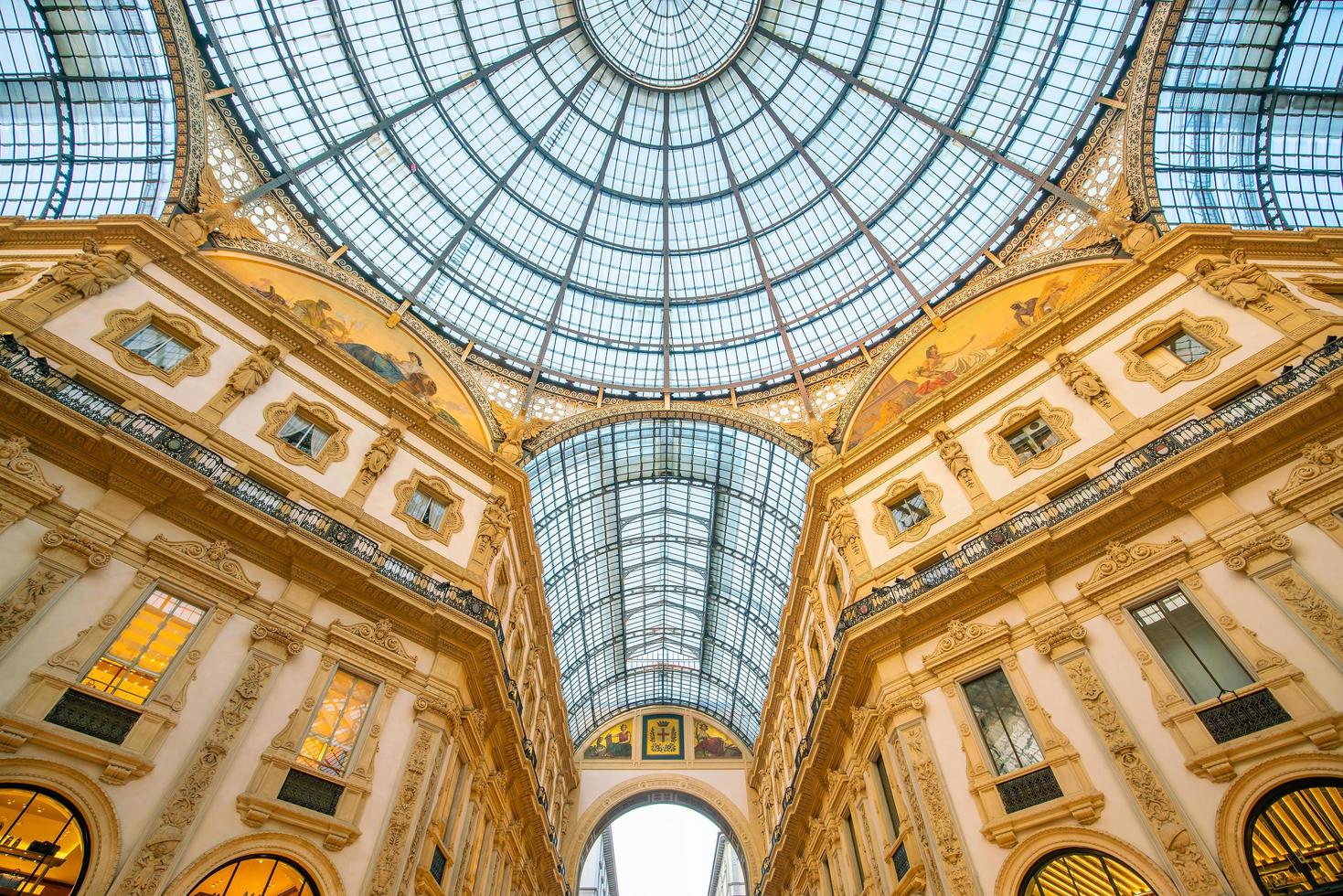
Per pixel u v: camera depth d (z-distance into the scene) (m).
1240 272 15.02
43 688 10.02
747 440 27.94
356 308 21.64
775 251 28.05
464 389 23.28
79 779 9.77
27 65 16.88
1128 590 12.62
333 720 13.02
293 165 21.25
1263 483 12.07
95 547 11.46
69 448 11.95
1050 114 21.41
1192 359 14.87
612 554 35.28
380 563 15.22
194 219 17.59
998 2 21.36
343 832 11.73
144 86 17.73
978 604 14.55
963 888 11.45
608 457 29.36
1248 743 10.07
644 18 26.73
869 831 15.66
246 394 15.70
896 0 23.25
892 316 25.34
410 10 22.38
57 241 15.12
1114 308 16.84
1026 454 16.48
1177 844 9.94
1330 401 11.54
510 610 21.23
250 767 11.50
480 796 17.05
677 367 28.19
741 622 38.31
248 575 13.36
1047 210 21.56
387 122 22.77
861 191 26.20
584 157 27.69
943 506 17.23
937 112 23.81
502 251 26.31
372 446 17.64
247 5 19.31
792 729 26.77
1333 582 10.56
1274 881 9.30
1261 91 18.22
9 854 9.22
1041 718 12.30
